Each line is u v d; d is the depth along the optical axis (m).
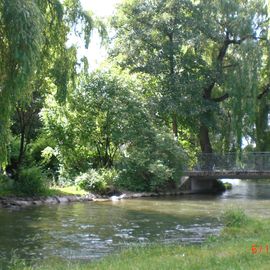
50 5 19.62
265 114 39.69
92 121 32.84
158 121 37.47
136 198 29.48
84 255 12.41
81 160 33.28
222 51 39.31
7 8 14.48
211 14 37.88
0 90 15.77
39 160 33.50
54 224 17.61
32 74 15.23
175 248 11.51
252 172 35.59
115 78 33.62
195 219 19.39
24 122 26.66
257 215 20.53
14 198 23.92
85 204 24.83
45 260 11.75
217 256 9.34
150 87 38.12
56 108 31.95
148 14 37.88
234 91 36.00
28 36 14.55
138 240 14.61
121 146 34.09
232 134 38.91
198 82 36.69
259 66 35.62
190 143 43.91
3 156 18.05
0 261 11.52
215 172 35.97
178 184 34.97
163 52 37.19
